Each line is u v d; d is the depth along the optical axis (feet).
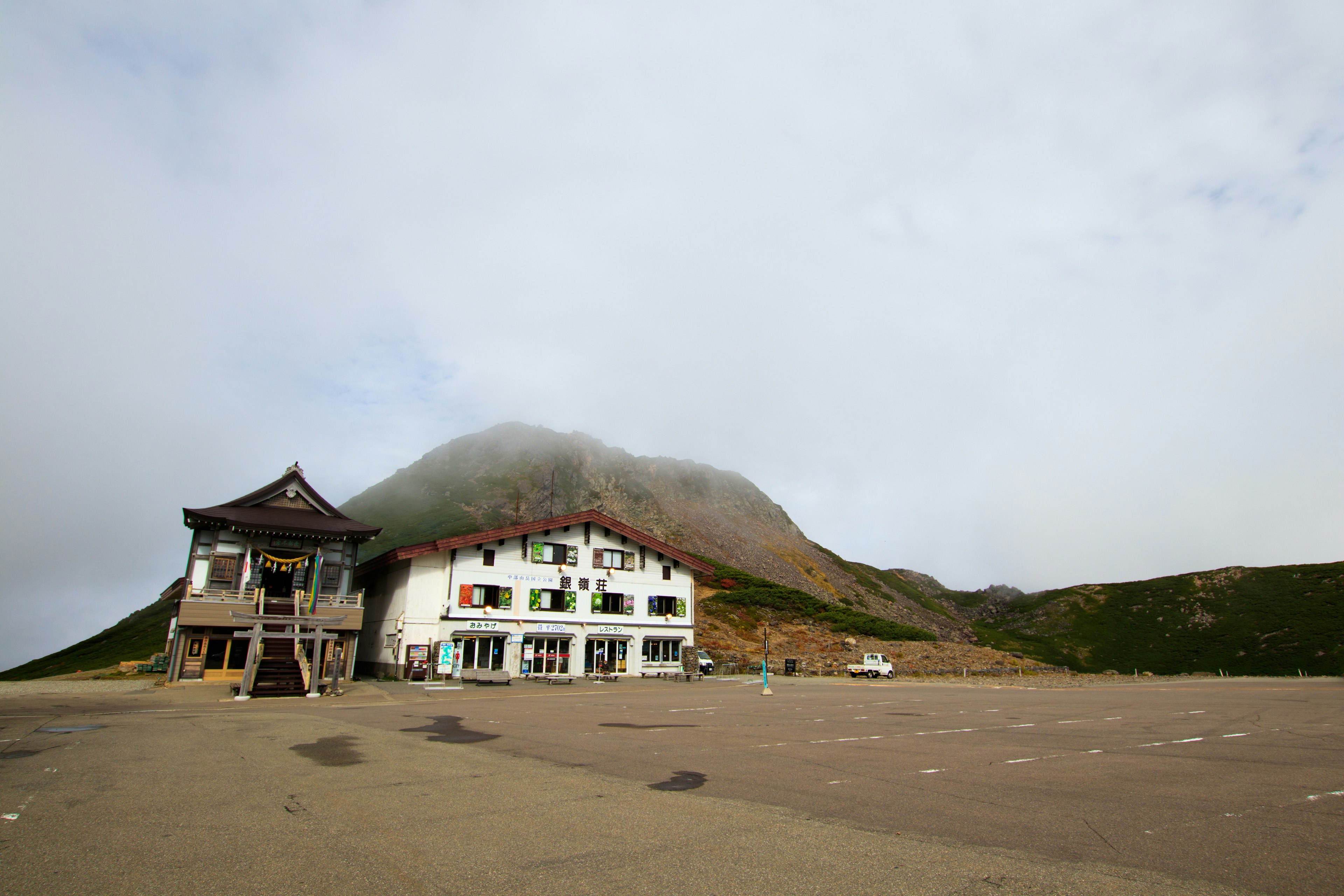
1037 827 24.14
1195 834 23.24
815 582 497.46
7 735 48.55
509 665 149.59
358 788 30.55
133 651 217.15
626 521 558.56
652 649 168.04
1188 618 448.65
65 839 22.07
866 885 18.17
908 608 536.83
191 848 21.18
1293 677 292.20
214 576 131.23
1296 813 26.12
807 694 106.22
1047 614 516.32
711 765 37.32
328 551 142.72
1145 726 58.03
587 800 28.22
